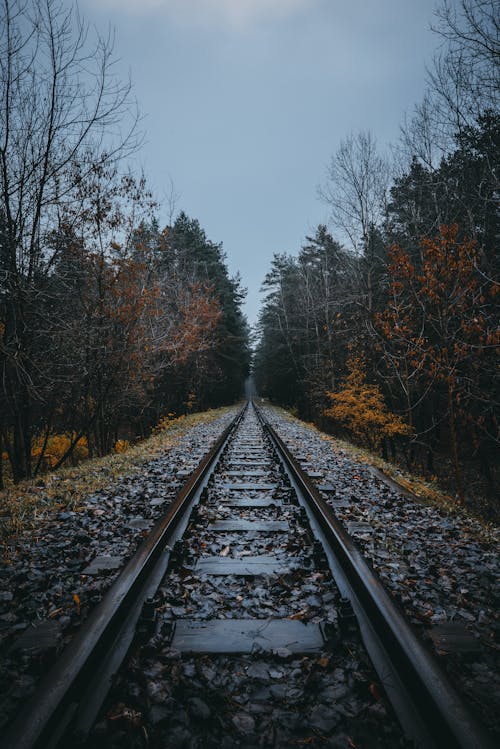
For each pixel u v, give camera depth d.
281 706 2.04
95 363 11.16
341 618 2.61
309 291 28.70
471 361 9.83
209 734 1.87
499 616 2.91
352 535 4.49
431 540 4.53
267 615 2.86
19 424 9.41
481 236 11.16
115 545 4.23
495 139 10.88
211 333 28.38
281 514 5.21
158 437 15.69
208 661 2.36
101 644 2.26
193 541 4.22
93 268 10.92
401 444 21.14
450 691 1.84
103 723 1.84
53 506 5.71
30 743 1.60
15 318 8.23
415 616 2.83
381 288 16.86
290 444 12.20
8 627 2.75
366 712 1.98
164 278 14.80
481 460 16.38
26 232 8.41
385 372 17.41
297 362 36.47
